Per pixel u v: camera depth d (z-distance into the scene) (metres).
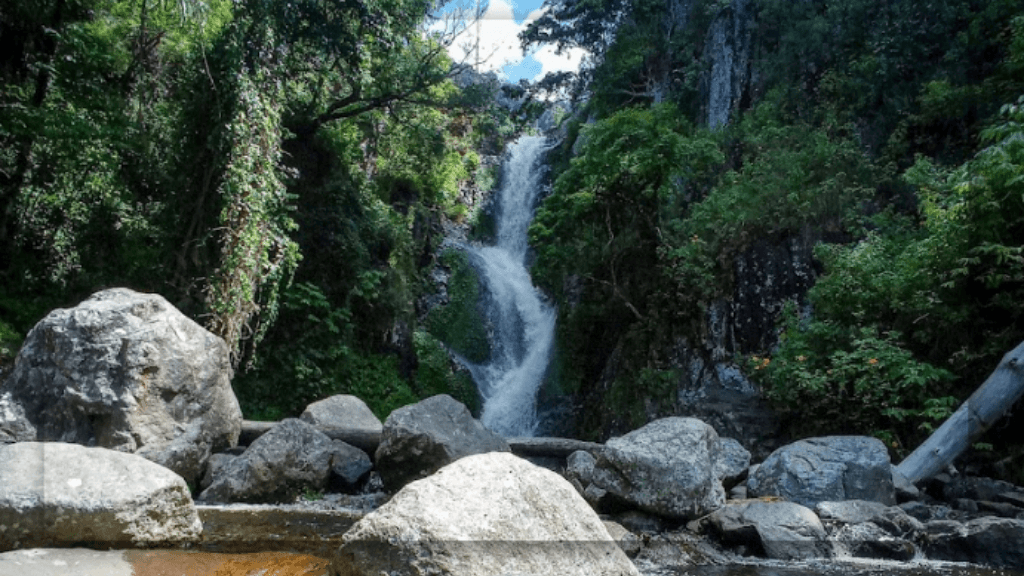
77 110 8.81
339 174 13.20
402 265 14.73
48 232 8.94
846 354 8.05
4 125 7.79
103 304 5.11
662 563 3.81
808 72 12.48
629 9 15.20
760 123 12.26
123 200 9.08
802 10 12.96
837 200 10.40
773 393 8.95
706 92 14.34
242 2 8.95
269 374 10.87
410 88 13.06
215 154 8.39
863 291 8.54
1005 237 7.16
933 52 10.95
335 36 10.55
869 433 7.73
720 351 10.49
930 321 7.88
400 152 15.96
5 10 8.24
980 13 10.20
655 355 11.27
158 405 5.02
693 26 14.99
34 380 4.89
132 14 9.56
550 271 13.27
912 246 8.45
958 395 7.48
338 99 13.10
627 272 12.49
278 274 8.65
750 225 10.80
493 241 18.66
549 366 14.23
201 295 8.45
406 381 13.37
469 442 5.61
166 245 8.68
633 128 11.46
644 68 16.02
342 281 12.47
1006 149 6.84
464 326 15.52
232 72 8.43
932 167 9.16
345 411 6.85
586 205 11.95
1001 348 7.15
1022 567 3.87
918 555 4.12
